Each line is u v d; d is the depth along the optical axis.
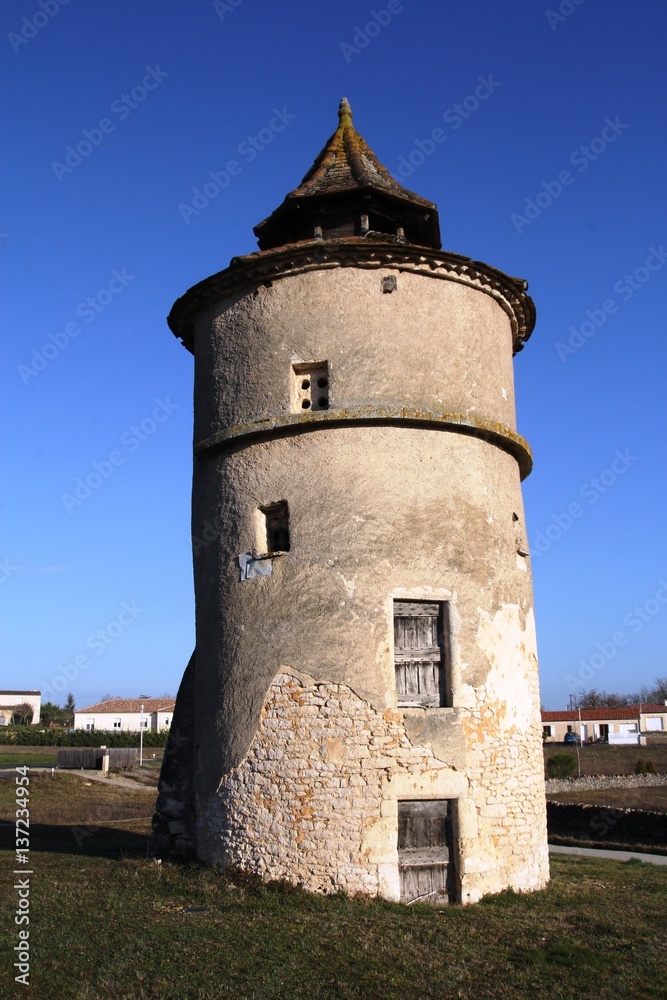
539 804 12.20
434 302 12.74
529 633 12.95
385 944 8.88
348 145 15.15
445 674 11.62
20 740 66.50
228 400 13.06
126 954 8.41
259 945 8.73
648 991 7.84
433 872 10.95
